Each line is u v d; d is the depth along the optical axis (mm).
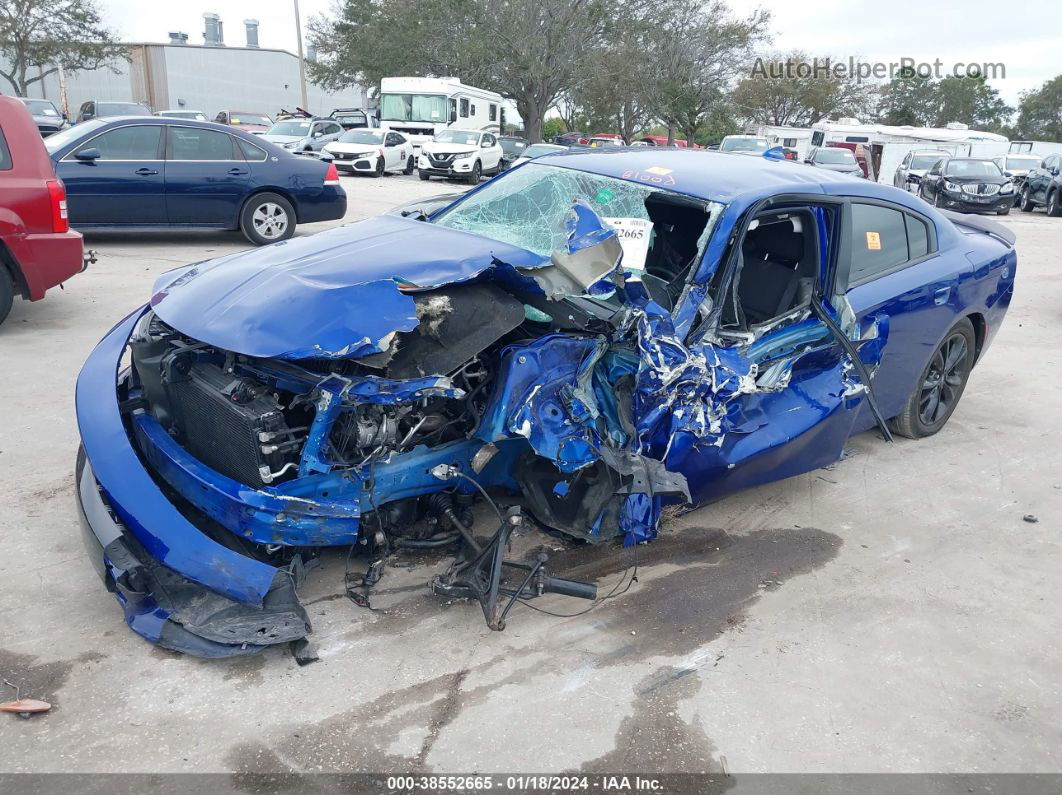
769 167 4484
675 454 3535
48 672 2846
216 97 50375
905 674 3158
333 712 2748
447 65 40031
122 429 3240
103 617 3158
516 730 2721
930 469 5098
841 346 4199
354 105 59344
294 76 53250
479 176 24719
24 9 36844
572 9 38125
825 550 4062
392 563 3621
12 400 5156
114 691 2779
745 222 3852
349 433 3102
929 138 31234
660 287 3941
